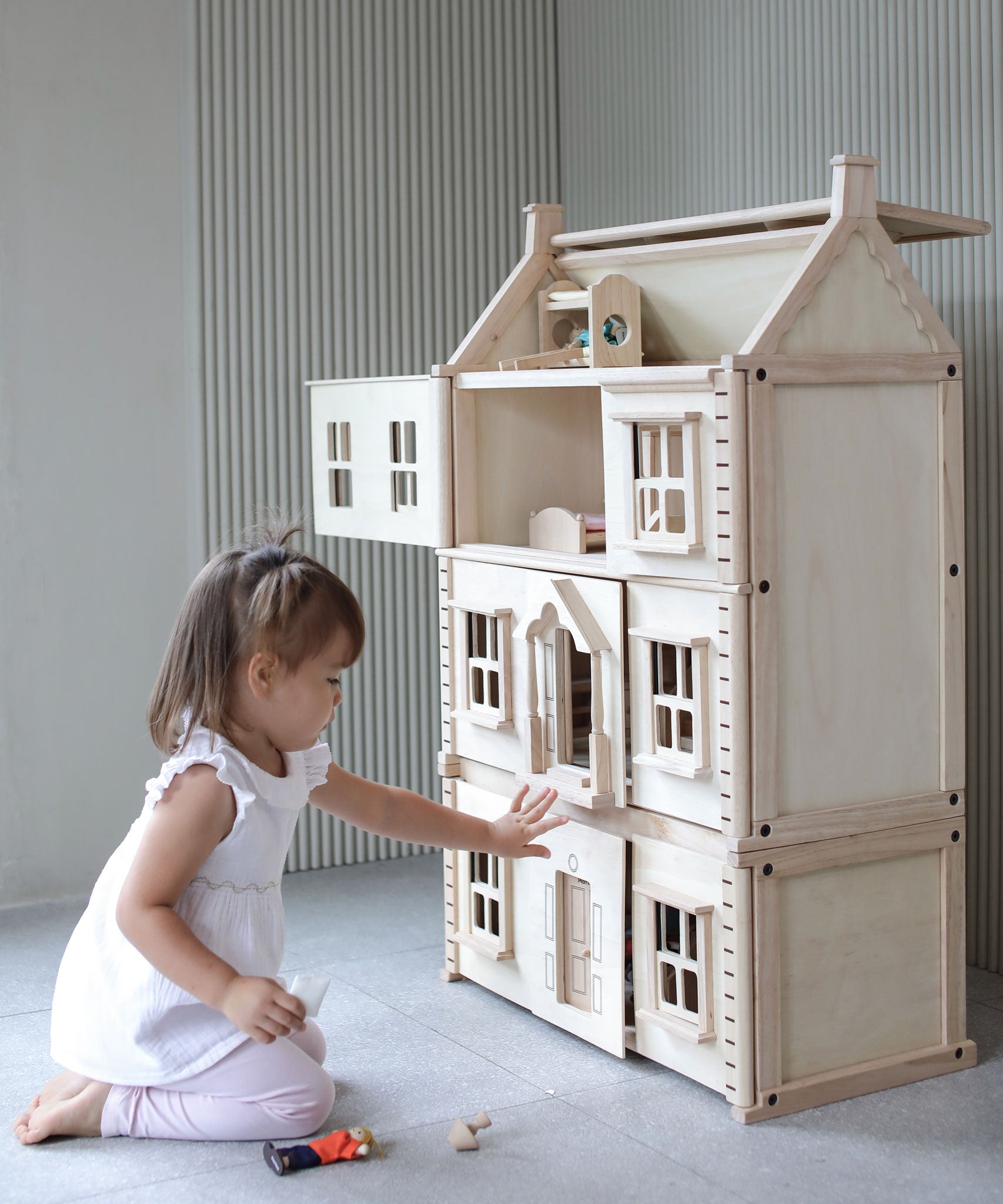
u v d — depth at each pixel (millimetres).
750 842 1493
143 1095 1477
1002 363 1913
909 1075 1621
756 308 1773
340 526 2141
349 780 1613
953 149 1948
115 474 2479
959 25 1924
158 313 2496
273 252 2525
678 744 1578
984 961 2000
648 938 1634
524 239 2752
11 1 2344
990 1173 1394
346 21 2549
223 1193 1354
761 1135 1479
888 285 1559
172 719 1469
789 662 1516
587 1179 1380
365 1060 1691
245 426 2525
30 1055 1728
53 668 2447
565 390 2023
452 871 1957
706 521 1510
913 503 1593
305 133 2533
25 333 2389
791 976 1548
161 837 1389
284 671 1406
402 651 2682
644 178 2529
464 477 1931
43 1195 1354
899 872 1622
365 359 2621
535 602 1749
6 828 2424
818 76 2146
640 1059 1694
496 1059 1691
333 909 2357
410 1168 1405
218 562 1460
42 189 2387
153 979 1429
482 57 2678
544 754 1779
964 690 1650
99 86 2420
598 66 2631
